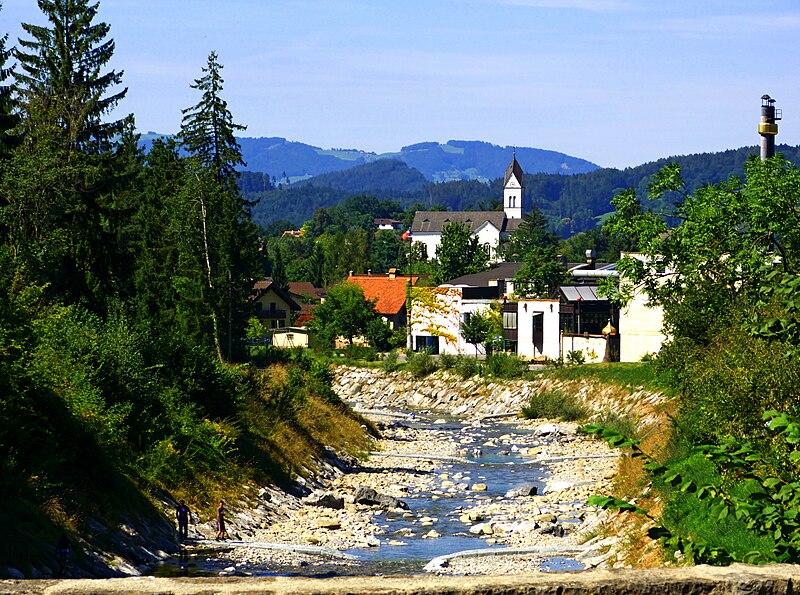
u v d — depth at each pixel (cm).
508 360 8400
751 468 988
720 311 3506
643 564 2283
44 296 4631
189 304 6675
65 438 2741
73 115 6650
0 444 2453
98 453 2833
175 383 3875
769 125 5888
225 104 8112
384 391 8988
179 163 8356
